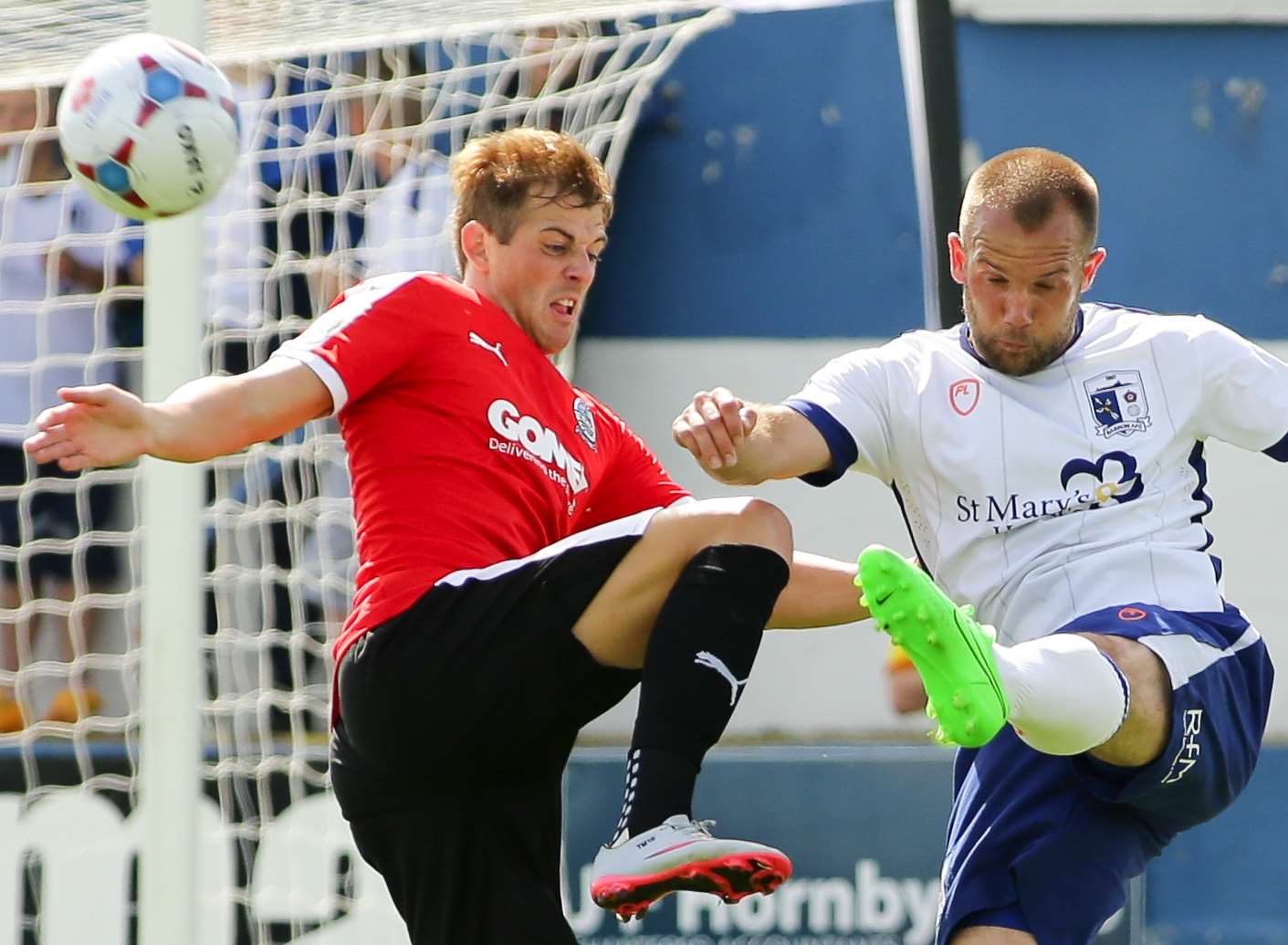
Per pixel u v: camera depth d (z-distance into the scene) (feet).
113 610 76.38
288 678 74.84
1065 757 39.52
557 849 37.91
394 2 62.85
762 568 34.09
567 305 38.99
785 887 73.26
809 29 85.87
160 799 55.31
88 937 68.85
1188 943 78.28
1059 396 39.65
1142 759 37.68
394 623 35.17
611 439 40.11
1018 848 39.75
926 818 73.92
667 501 40.45
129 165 36.14
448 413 36.27
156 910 55.06
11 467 76.18
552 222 38.22
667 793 32.48
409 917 38.11
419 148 75.10
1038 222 37.42
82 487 73.20
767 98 86.02
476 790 36.42
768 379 84.48
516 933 36.52
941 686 33.45
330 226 74.79
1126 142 85.87
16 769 70.28
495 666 34.53
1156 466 39.58
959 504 39.78
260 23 64.23
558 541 36.78
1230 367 40.01
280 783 68.80
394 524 36.01
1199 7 86.07
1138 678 36.76
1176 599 38.70
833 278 85.05
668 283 85.20
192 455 32.14
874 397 40.32
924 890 73.41
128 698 74.43
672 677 33.19
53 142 75.20
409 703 34.91
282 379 33.99
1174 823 40.34
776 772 74.08
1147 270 85.35
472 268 39.06
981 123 85.46
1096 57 86.02
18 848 69.41
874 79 85.76
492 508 36.19
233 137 37.29
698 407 35.70
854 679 82.17
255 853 68.03
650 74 78.13
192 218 55.83
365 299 36.29
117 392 31.01
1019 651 35.40
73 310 75.97
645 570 34.42
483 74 77.61
